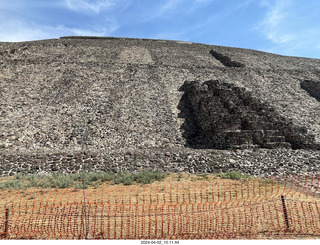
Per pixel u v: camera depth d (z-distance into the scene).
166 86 29.70
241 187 12.01
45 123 21.38
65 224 7.74
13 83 27.41
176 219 8.02
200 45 60.12
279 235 7.02
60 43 48.28
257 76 34.97
